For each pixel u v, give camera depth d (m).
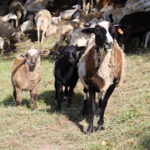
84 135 7.21
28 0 22.08
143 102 8.64
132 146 6.52
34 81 8.71
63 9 23.53
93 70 6.90
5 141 7.09
